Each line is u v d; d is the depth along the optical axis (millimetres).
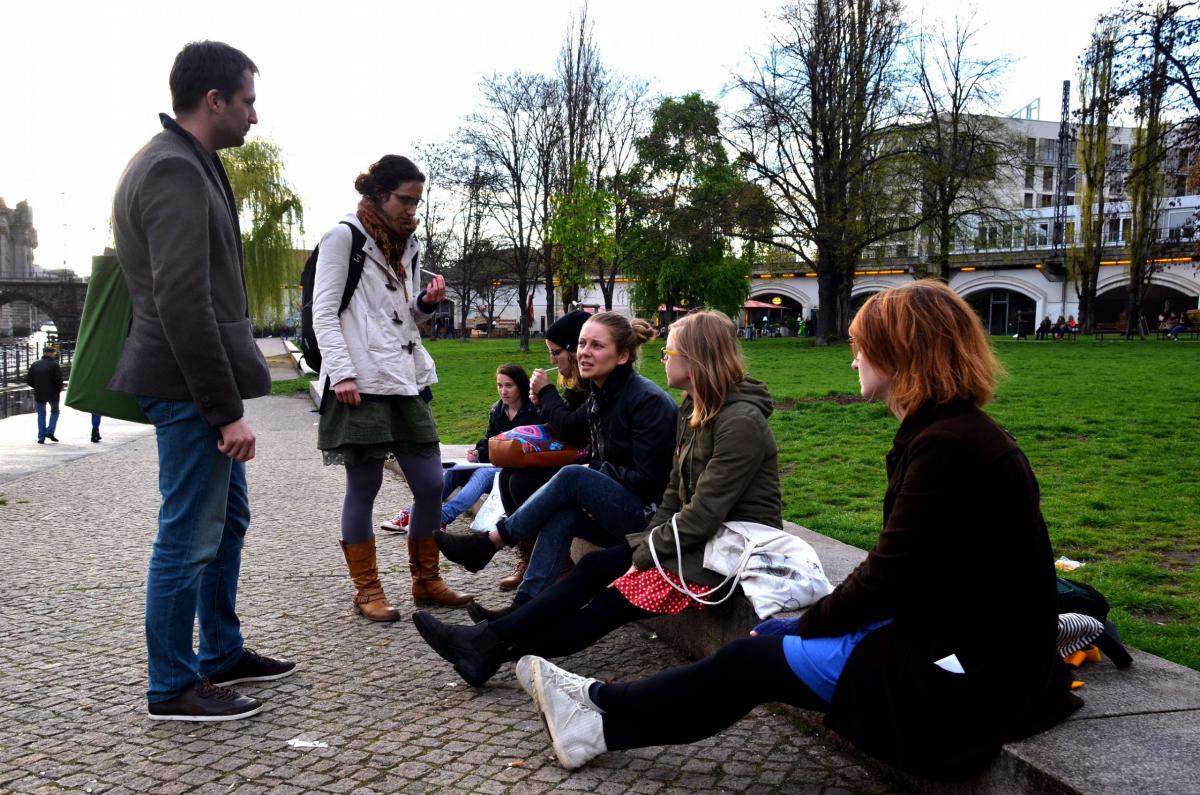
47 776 2648
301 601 4676
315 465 10453
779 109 32688
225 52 3094
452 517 6086
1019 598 2031
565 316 4531
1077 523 5617
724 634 3367
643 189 41750
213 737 2949
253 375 3156
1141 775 1989
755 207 33469
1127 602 4012
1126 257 50281
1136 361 22000
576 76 37000
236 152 35062
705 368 3148
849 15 32375
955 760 2107
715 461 3109
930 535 2061
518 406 6289
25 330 104625
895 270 56562
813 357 27250
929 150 32062
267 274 35406
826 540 4637
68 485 9227
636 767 2734
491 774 2684
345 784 2613
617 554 3279
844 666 2223
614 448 3781
